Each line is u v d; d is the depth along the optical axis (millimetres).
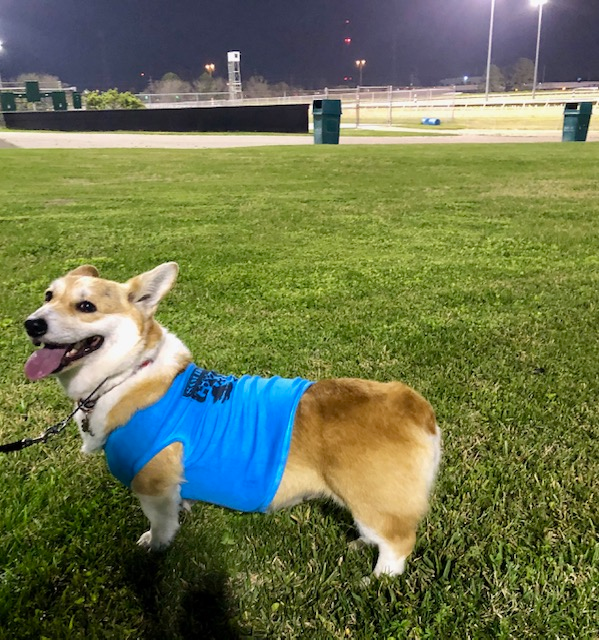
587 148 7816
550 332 1729
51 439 1216
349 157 6875
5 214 3484
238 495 859
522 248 2727
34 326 851
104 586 888
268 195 4312
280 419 858
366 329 1764
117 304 902
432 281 2238
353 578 904
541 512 1008
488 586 886
